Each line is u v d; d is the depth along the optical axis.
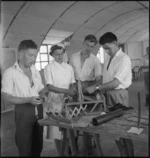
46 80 2.16
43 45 2.28
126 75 1.84
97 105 1.81
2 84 1.56
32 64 1.68
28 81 1.67
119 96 1.89
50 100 2.05
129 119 1.52
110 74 1.98
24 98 1.58
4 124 2.41
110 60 2.02
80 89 1.74
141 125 1.38
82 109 1.66
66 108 1.63
